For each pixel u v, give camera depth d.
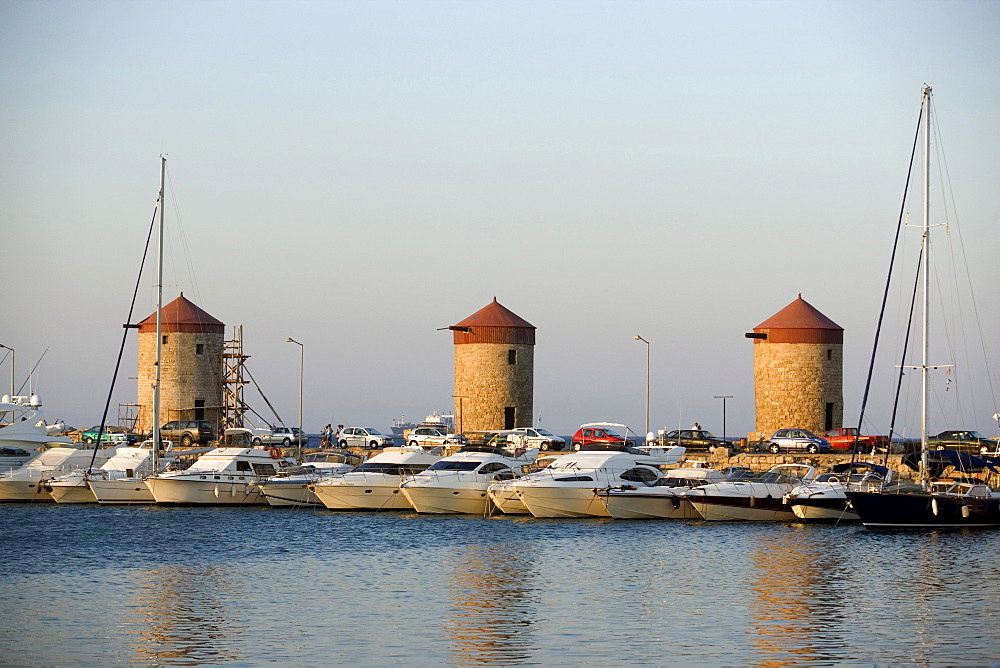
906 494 59.31
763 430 106.38
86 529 61.78
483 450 74.38
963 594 41.59
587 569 47.66
